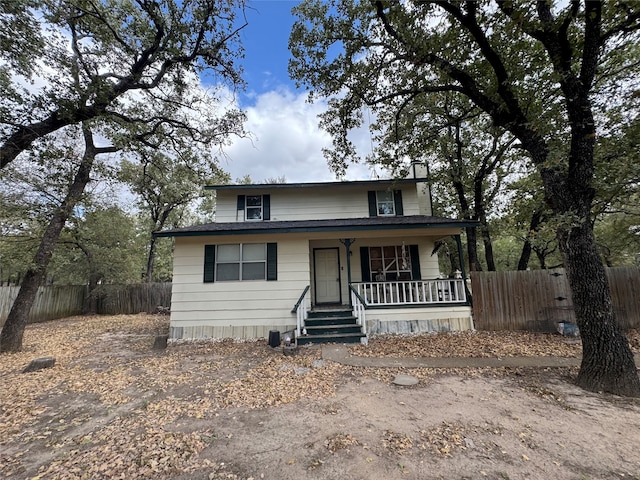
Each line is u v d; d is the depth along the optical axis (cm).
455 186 1299
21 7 574
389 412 403
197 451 321
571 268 502
